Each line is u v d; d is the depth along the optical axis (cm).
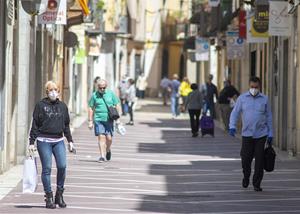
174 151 5578
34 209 2942
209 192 3509
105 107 4703
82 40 8650
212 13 9712
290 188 3662
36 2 4353
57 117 2967
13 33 4259
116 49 13438
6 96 4022
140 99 14725
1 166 3906
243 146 3578
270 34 5094
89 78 10738
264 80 6631
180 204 3152
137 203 3156
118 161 4781
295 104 5322
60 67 7306
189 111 6919
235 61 8725
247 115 3534
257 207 3100
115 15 12812
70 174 4072
